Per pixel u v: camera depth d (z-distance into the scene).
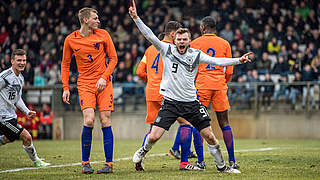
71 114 50.62
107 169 18.92
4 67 59.75
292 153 28.25
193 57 18.05
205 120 18.30
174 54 18.14
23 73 57.69
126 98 51.34
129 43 60.72
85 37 19.30
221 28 64.12
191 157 26.91
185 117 18.34
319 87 48.03
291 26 62.31
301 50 61.50
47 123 50.28
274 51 59.12
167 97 18.34
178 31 17.88
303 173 18.47
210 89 20.72
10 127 21.98
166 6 71.75
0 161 24.72
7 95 22.19
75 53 19.23
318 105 48.06
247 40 60.19
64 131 50.59
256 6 67.56
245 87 49.62
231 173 18.50
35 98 50.78
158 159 25.61
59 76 59.19
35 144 40.38
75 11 69.50
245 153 28.48
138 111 50.84
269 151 29.95
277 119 48.97
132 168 20.92
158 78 21.41
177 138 25.47
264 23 64.25
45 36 68.00
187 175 17.80
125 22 67.06
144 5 70.94
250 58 17.67
